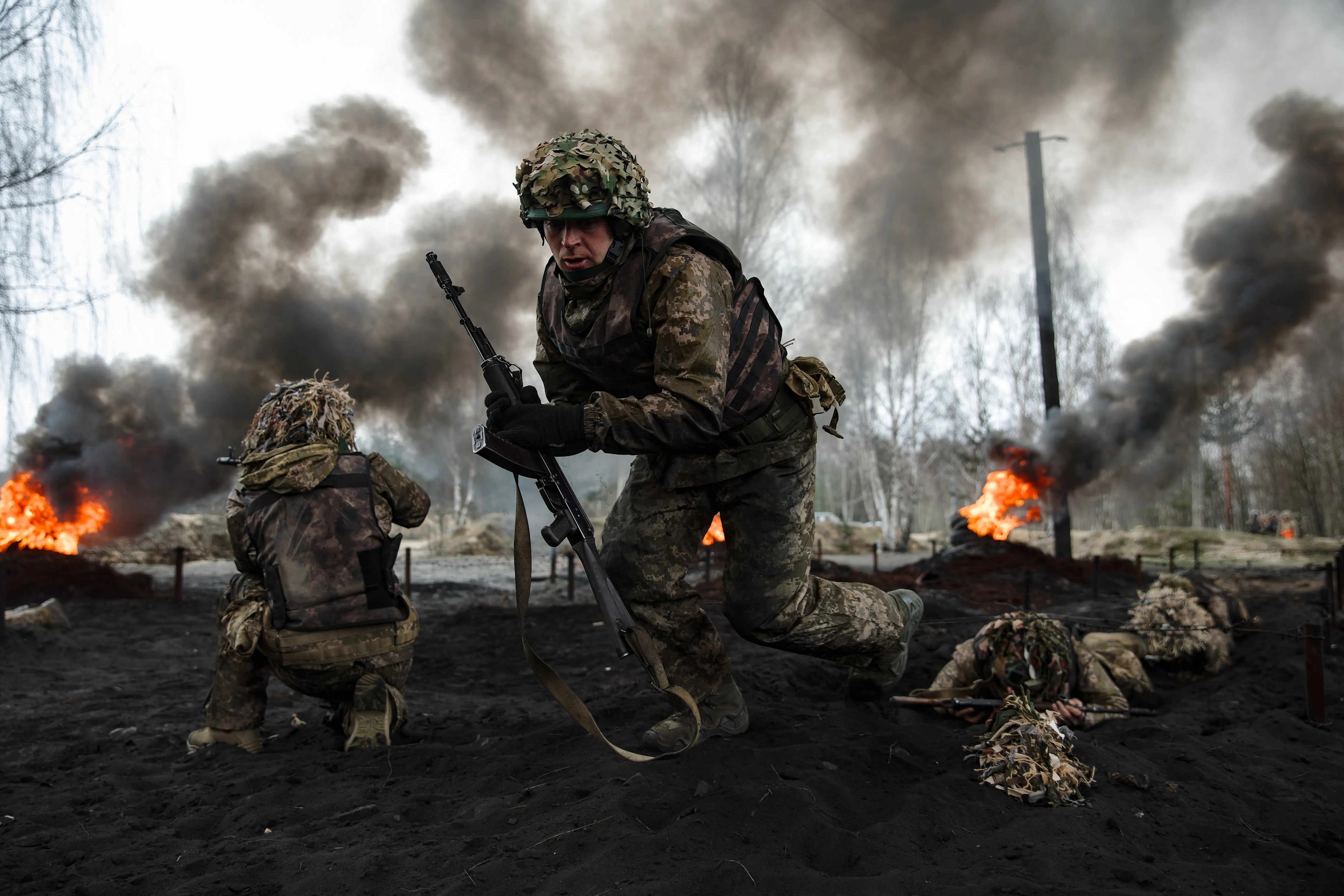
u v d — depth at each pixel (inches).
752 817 101.0
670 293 103.7
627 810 103.5
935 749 133.0
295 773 130.7
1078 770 116.2
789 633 127.3
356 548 140.9
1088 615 335.3
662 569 129.6
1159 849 101.6
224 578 637.3
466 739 155.2
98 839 107.0
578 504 104.5
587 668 248.8
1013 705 126.2
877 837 98.5
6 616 311.3
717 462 120.2
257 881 92.2
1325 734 153.9
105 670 255.9
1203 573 635.5
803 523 124.1
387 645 142.5
